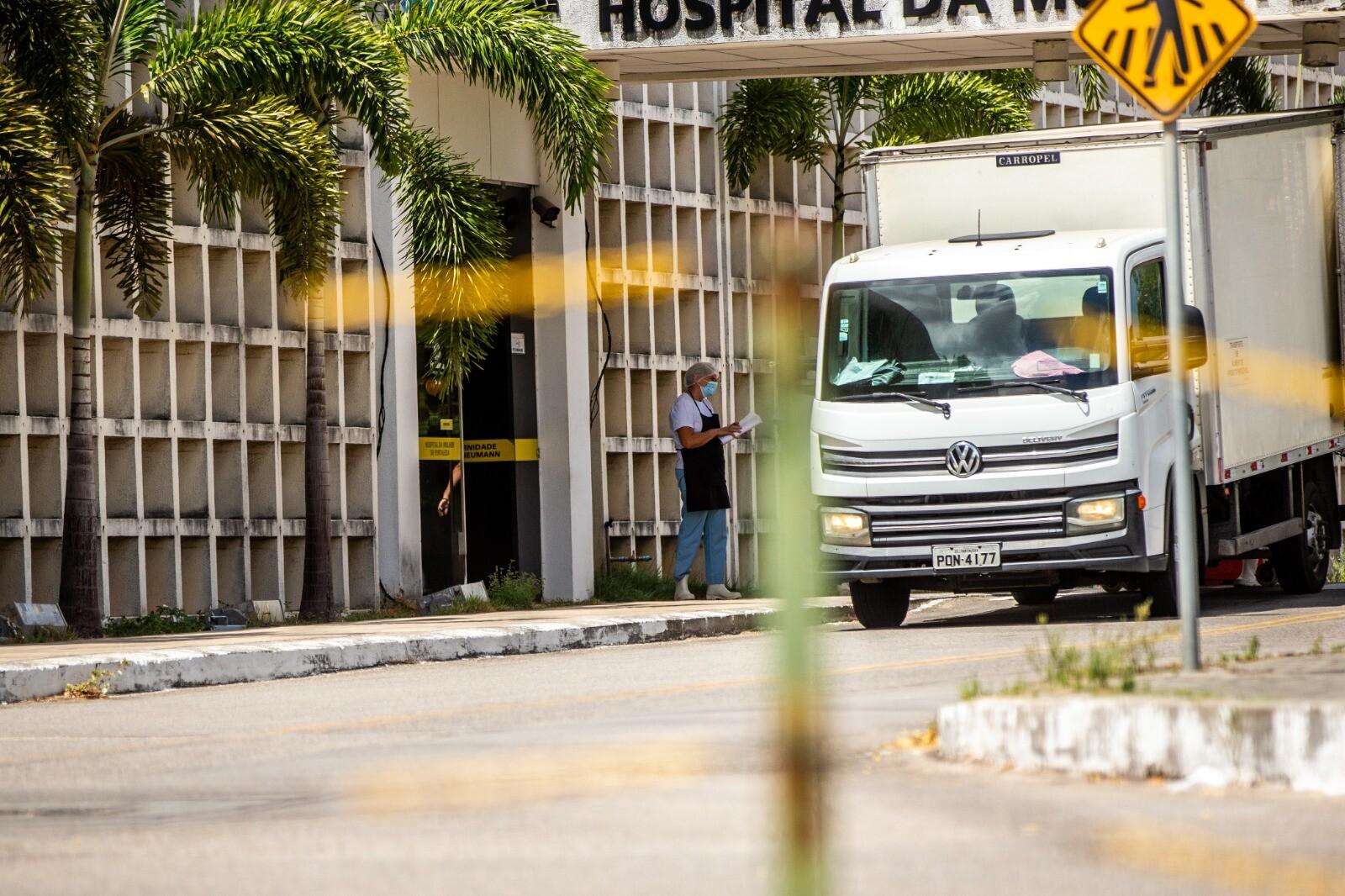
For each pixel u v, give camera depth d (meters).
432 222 52.53
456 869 16.56
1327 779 19.53
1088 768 21.02
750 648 42.75
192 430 53.41
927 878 15.67
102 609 50.31
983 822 18.22
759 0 58.38
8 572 48.91
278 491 55.88
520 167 64.44
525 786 21.12
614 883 15.73
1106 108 91.69
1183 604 25.08
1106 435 44.69
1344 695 20.75
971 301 45.94
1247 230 50.78
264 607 53.72
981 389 45.34
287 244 46.94
